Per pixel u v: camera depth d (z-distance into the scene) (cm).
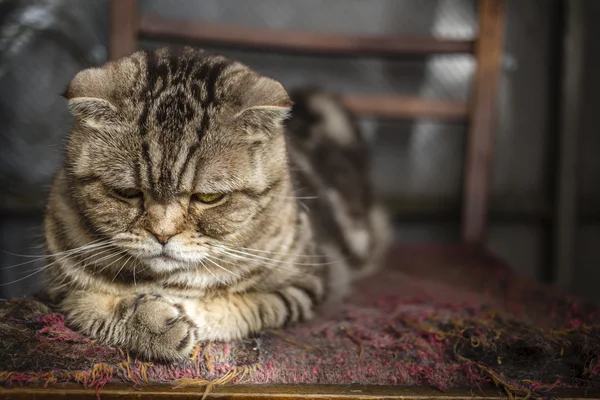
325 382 43
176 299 46
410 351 45
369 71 80
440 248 74
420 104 75
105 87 45
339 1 78
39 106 74
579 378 43
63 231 48
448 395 42
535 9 80
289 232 51
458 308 53
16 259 75
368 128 81
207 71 47
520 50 81
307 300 50
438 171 82
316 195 61
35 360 41
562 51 79
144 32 68
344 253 63
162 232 44
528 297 57
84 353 42
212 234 46
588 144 83
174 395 40
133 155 44
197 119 45
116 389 40
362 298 58
